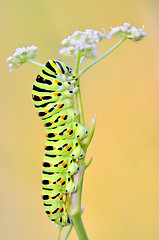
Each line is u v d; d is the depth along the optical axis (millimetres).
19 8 345
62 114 220
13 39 347
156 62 334
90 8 342
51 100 220
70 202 218
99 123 337
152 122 330
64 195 221
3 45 349
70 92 220
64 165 220
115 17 341
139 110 333
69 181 220
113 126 335
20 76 355
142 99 333
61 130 220
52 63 221
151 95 333
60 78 221
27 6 344
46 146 223
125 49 340
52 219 224
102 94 341
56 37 342
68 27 341
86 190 335
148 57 336
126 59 340
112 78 341
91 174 335
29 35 344
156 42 335
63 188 221
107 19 339
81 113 220
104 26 339
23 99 355
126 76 338
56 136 220
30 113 356
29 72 354
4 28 347
